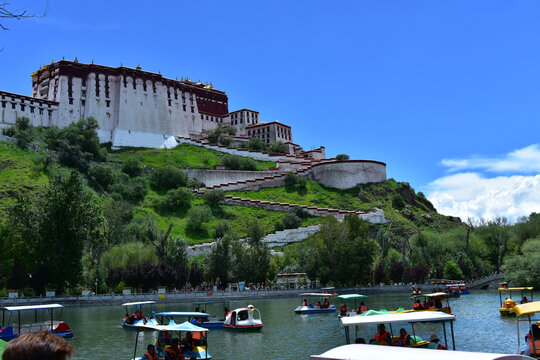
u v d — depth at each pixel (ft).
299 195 526.16
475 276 357.00
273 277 334.24
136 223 375.45
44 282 229.04
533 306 90.38
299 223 447.42
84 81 577.02
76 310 203.21
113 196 438.40
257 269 301.43
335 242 291.58
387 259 345.92
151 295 239.09
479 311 182.39
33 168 426.92
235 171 550.36
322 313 186.80
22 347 16.79
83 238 229.25
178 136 629.92
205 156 583.17
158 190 491.31
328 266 292.61
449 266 342.44
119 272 260.21
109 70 593.83
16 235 233.76
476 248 383.24
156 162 549.54
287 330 141.38
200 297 248.73
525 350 86.28
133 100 593.42
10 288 229.86
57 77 565.12
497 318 160.15
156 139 601.62
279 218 461.37
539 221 392.68
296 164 589.32
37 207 252.01
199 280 282.97
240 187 526.98
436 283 330.75
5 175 404.98
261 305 226.17
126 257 272.51
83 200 234.99
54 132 498.28
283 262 349.82
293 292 276.82
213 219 447.01
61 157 469.57
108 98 584.81
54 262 222.89
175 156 574.56
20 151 449.89
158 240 341.00
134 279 253.85
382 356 50.24
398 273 330.54
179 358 89.30
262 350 110.93
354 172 540.52
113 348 115.14
